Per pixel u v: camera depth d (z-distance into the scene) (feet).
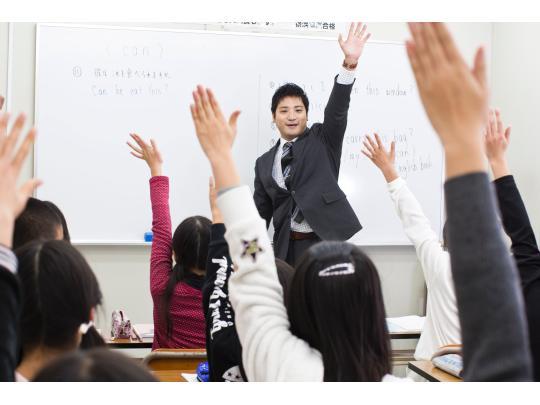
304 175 11.13
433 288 6.12
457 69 2.17
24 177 12.10
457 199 2.11
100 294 3.76
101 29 12.26
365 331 3.29
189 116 12.67
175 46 12.57
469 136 2.14
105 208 12.40
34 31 12.08
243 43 12.83
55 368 2.07
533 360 5.25
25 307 3.36
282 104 11.78
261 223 3.49
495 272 2.06
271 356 3.28
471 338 2.09
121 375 2.07
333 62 13.17
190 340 7.23
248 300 3.44
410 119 13.61
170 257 7.20
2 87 11.98
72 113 12.21
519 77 13.41
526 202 13.20
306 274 3.35
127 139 12.44
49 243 3.53
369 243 13.52
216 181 3.50
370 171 13.48
